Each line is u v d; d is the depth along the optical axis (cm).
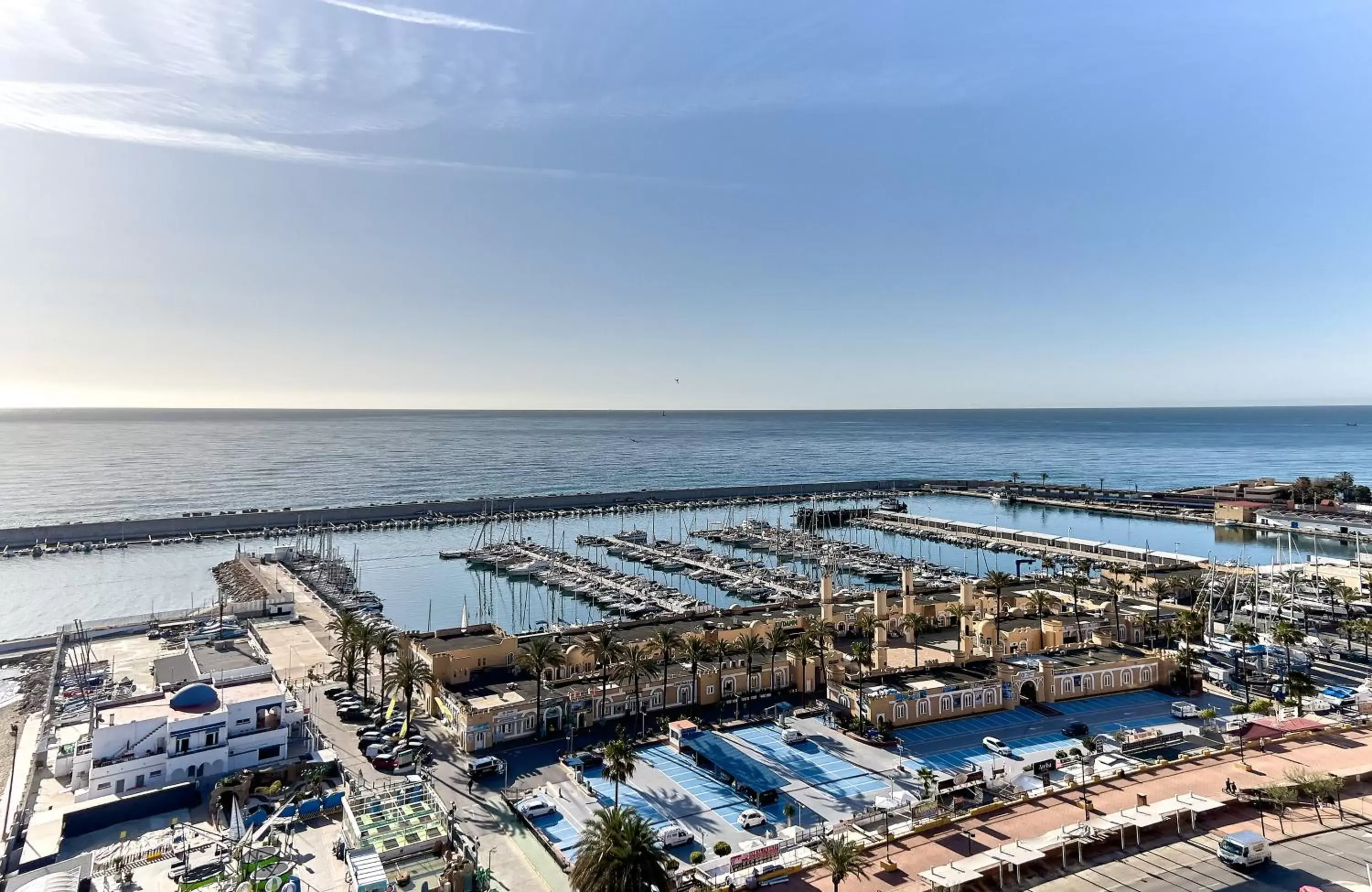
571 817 9156
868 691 12244
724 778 10200
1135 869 7800
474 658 12912
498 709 11238
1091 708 12925
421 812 8644
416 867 7681
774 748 11125
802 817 9206
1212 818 8888
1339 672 14562
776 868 7806
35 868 8031
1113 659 13962
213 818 9056
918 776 10219
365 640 12812
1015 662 13438
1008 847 7844
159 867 8006
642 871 6309
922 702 12225
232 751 10181
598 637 13775
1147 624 15950
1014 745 11344
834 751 11075
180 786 9500
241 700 10562
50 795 9662
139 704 10681
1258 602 18812
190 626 17912
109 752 9638
